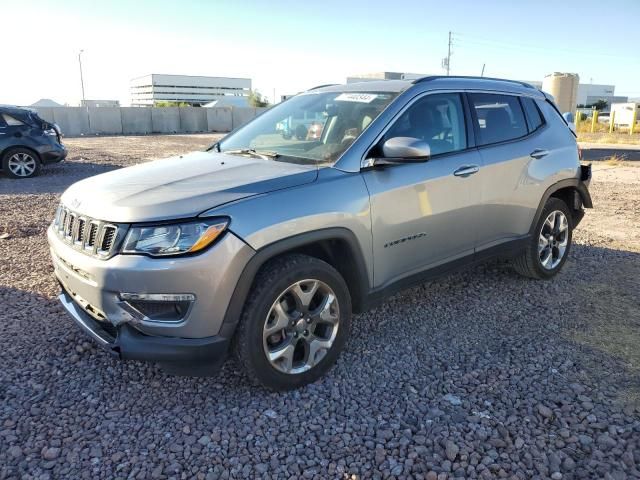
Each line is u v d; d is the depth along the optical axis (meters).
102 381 3.32
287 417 2.97
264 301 2.95
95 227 2.95
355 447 2.72
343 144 3.49
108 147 22.92
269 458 2.65
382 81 4.21
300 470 2.57
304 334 3.20
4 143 12.09
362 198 3.31
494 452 2.67
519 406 3.05
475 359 3.60
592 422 2.89
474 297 4.68
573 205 5.29
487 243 4.32
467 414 2.98
